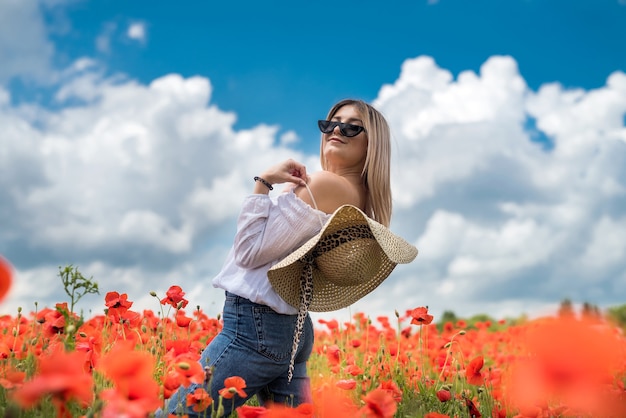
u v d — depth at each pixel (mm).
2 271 1079
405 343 4996
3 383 1940
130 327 3492
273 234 2506
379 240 2539
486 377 3525
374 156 2992
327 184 2711
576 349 938
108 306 3141
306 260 2637
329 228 2596
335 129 3033
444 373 3941
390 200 3076
